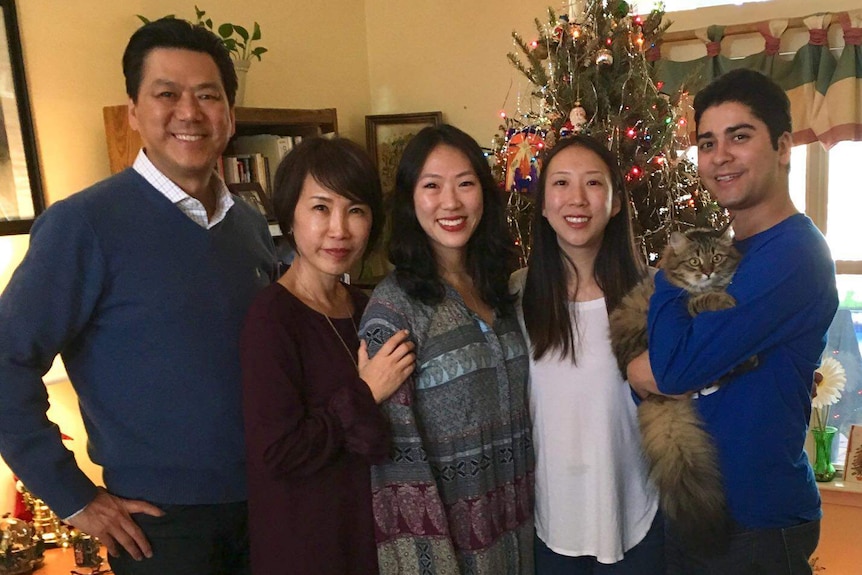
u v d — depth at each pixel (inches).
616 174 64.9
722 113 58.8
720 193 60.6
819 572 120.6
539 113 111.7
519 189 100.9
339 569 54.9
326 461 52.7
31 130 92.8
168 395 57.3
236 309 61.1
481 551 56.0
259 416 52.3
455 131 59.6
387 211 62.0
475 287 63.1
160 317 57.2
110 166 102.6
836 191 127.3
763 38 122.7
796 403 56.7
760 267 55.3
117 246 55.9
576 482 61.4
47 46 95.7
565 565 62.9
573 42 101.9
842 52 114.8
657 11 108.6
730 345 53.3
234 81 65.2
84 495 54.9
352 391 52.3
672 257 66.2
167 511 57.7
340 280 67.8
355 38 155.6
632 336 61.1
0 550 81.4
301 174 56.9
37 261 52.7
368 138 153.6
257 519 55.1
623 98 100.6
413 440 53.8
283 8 137.0
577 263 65.6
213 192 64.7
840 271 126.7
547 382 62.6
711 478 57.3
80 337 57.1
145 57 59.0
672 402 59.8
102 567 84.3
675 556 62.2
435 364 55.6
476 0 146.9
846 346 127.9
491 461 57.5
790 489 56.6
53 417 96.7
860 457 122.0
